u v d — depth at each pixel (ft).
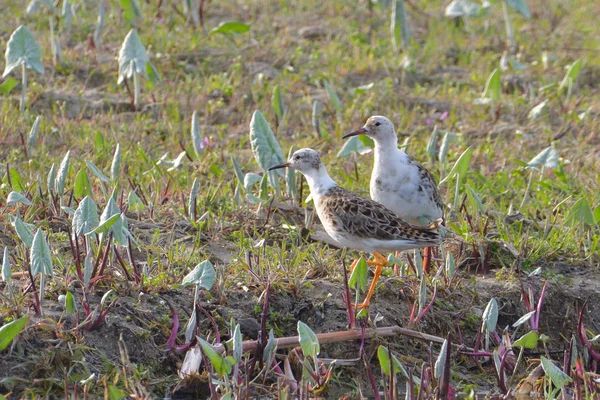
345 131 55.77
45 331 31.12
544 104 59.47
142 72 54.29
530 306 37.11
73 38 65.21
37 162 46.14
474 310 37.19
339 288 36.58
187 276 32.50
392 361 30.91
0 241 37.06
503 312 37.68
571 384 33.91
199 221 40.52
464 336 36.42
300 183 45.44
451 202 45.65
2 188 41.42
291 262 37.55
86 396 29.25
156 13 70.13
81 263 35.29
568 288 39.19
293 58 65.92
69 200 39.68
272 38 69.67
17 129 50.67
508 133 57.98
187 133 53.88
